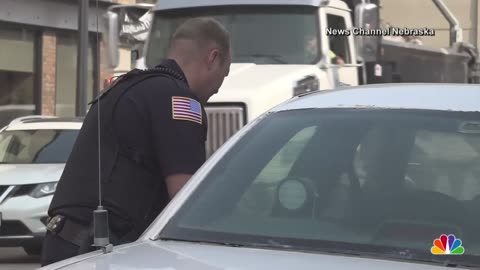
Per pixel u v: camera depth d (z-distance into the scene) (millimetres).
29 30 32562
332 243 4938
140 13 17250
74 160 6465
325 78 15078
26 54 32438
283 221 5207
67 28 34031
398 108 5863
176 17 16344
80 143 6496
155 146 6285
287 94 14000
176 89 6445
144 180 6328
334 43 15969
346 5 16797
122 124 6289
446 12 20422
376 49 17078
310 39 15383
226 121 13500
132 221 6242
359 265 4543
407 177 5348
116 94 6418
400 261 4656
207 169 5828
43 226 15469
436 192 5207
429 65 19938
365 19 16344
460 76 20922
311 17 15469
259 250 4891
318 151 5660
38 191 15633
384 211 5121
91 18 33062
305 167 5578
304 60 15305
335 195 5332
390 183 5316
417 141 5527
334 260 4645
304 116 6035
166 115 6301
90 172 6328
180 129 6293
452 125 5562
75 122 19250
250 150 5840
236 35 15672
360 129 5715
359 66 16250
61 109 34250
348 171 5457
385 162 5465
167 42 16297
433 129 5562
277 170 5609
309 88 14414
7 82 31609
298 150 5719
